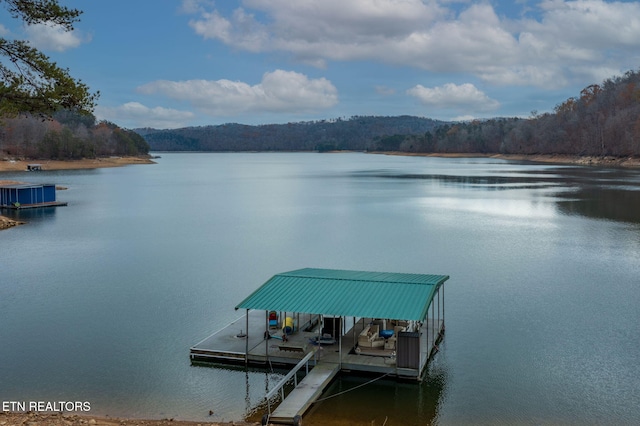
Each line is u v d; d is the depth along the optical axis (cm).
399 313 2088
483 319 2858
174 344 2534
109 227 5984
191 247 4844
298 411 1839
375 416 1880
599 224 5872
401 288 2317
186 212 7269
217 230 5778
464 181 12081
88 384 2122
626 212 6681
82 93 1898
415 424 1827
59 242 5091
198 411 1917
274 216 6838
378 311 2109
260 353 2280
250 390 2081
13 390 2066
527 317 2889
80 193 9988
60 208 7662
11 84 1809
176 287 3512
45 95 1833
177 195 9675
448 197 8788
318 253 4550
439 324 2692
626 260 4169
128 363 2320
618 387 2105
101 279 3719
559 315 2917
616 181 11156
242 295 3328
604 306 3059
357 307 2150
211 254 4538
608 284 3506
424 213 6956
